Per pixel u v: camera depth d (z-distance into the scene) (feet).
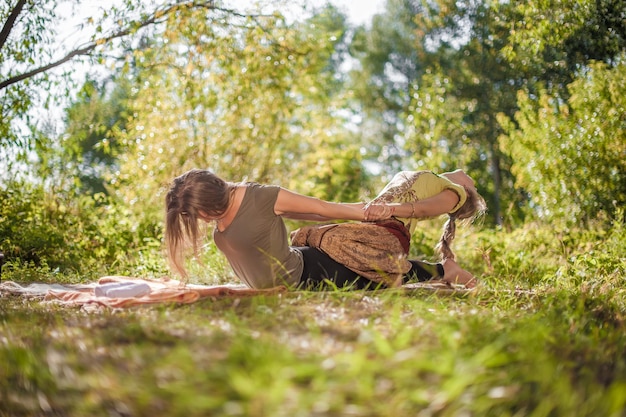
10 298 15.19
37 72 29.07
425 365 6.79
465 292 13.88
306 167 55.93
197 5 33.01
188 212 13.94
